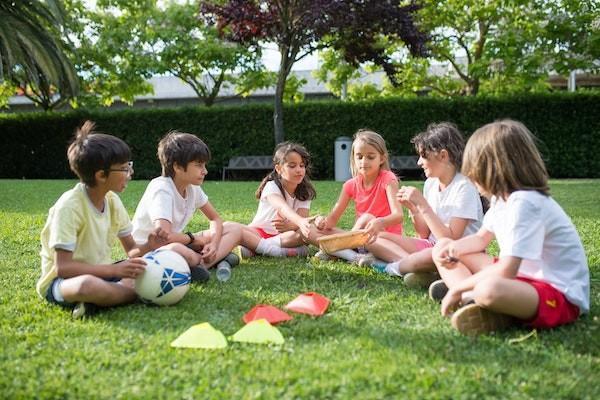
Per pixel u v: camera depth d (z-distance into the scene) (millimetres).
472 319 2176
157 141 15617
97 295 2459
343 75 17156
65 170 16453
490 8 15078
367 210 3865
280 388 1693
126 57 18875
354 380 1742
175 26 18938
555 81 24266
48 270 2633
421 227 3473
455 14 15758
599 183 10625
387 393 1662
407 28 12367
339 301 2672
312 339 2145
